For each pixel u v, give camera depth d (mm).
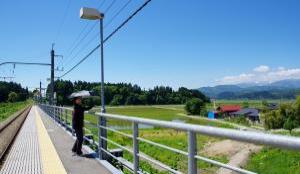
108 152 9484
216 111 136375
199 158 4137
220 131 3516
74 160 10133
